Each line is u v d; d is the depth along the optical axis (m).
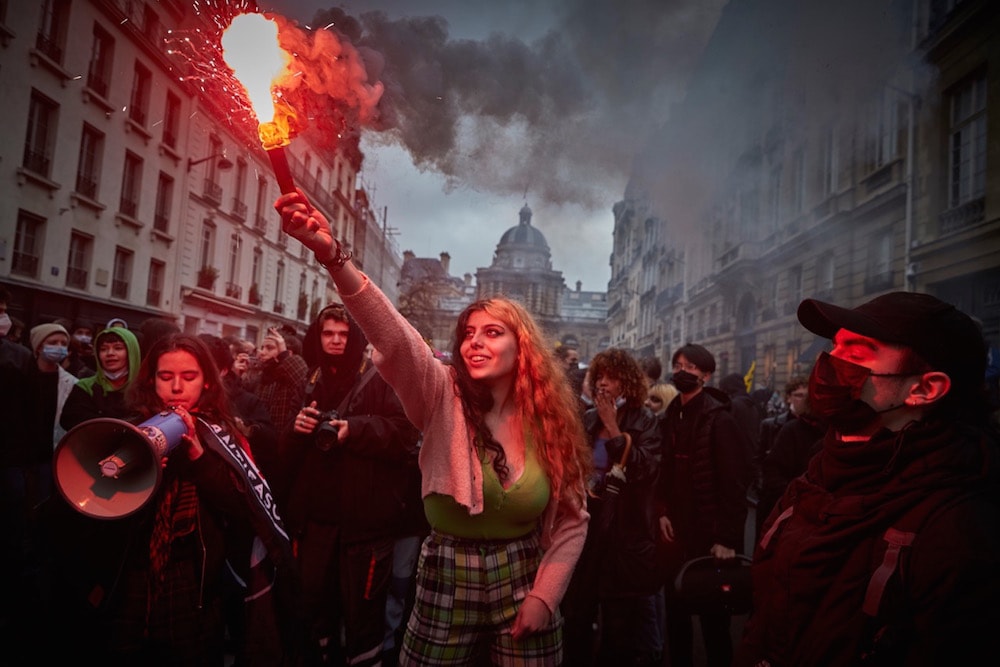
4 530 3.36
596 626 3.51
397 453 2.53
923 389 1.08
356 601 2.46
